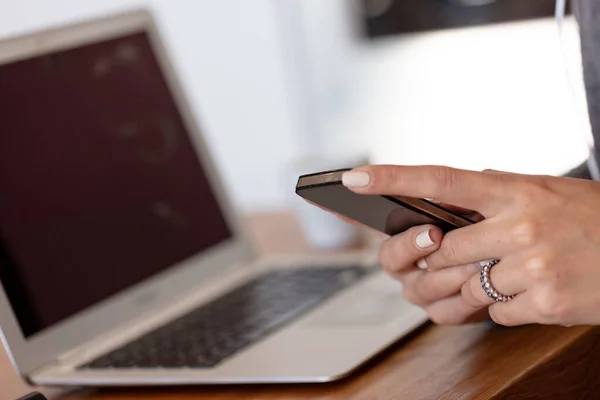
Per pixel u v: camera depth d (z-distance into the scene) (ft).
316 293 3.18
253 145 9.04
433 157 7.73
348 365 2.41
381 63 8.44
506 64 7.25
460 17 7.73
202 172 3.78
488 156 5.40
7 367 2.85
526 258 2.10
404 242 2.35
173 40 8.50
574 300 2.08
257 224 4.57
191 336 2.93
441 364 2.40
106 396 2.62
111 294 3.18
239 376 2.46
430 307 2.57
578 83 2.85
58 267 3.05
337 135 8.82
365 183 2.02
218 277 3.61
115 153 3.44
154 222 3.47
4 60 3.17
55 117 3.27
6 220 2.95
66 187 3.20
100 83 3.50
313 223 3.97
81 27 3.51
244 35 8.77
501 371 2.27
